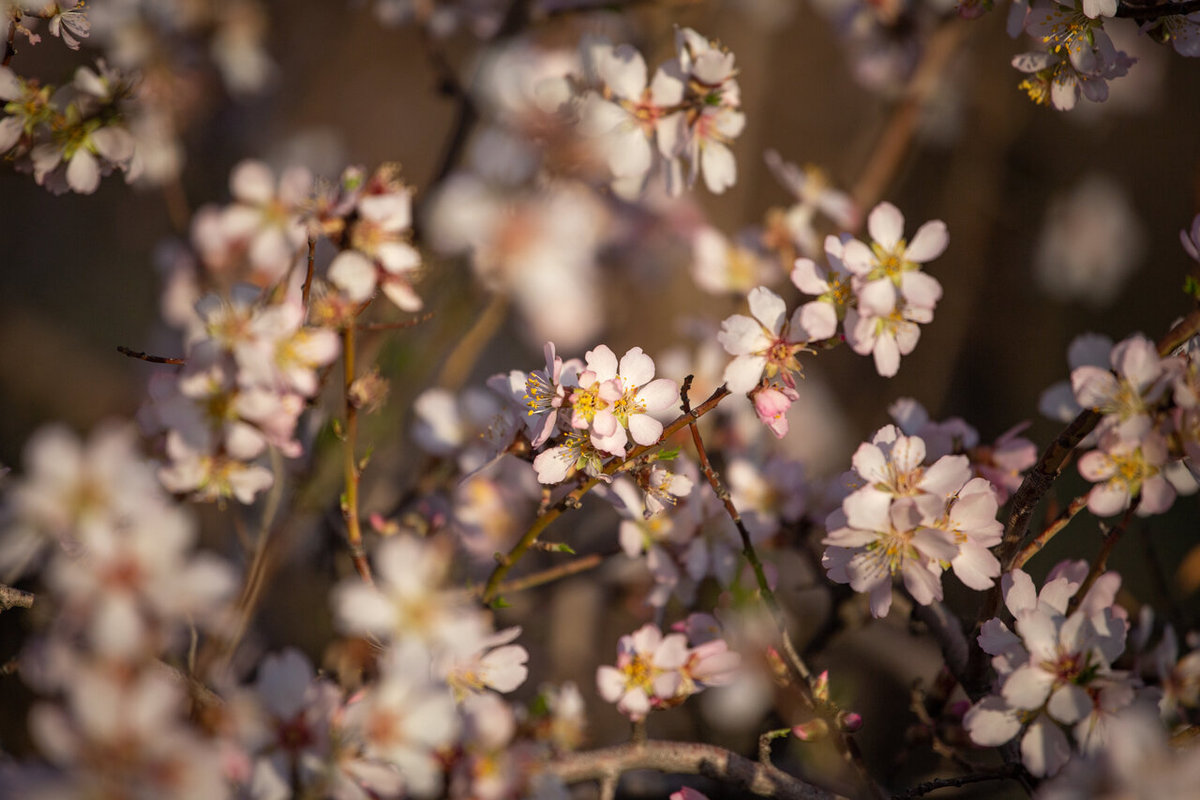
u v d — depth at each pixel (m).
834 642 1.29
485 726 1.17
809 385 1.62
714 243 1.42
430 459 1.31
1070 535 1.68
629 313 1.59
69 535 1.12
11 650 1.24
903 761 1.27
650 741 1.19
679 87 1.24
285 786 1.12
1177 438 1.14
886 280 1.19
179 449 1.14
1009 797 1.32
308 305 1.18
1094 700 1.14
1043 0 1.21
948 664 1.23
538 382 1.17
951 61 1.80
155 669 1.13
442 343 1.35
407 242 1.25
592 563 1.24
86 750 1.08
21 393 1.78
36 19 1.24
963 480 1.16
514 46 1.38
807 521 1.28
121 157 1.24
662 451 1.17
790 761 1.30
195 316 1.16
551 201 1.37
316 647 1.28
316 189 1.22
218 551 1.32
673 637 1.19
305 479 1.24
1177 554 1.67
